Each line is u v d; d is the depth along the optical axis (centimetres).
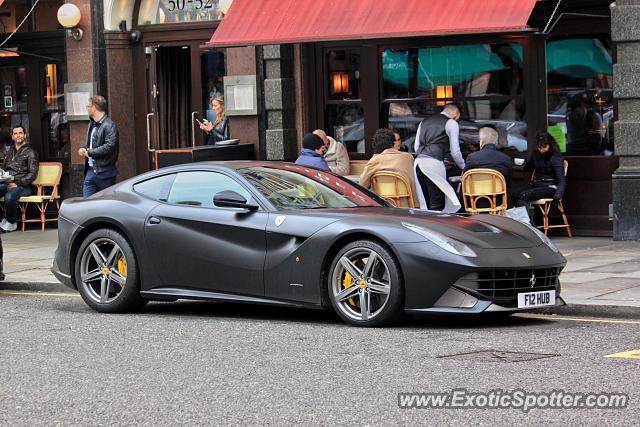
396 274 1126
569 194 1934
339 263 1158
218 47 1902
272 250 1192
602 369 916
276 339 1098
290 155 2134
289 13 1878
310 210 1211
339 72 2109
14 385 908
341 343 1067
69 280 1327
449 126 1833
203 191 1262
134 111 2289
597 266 1546
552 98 1944
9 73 2419
